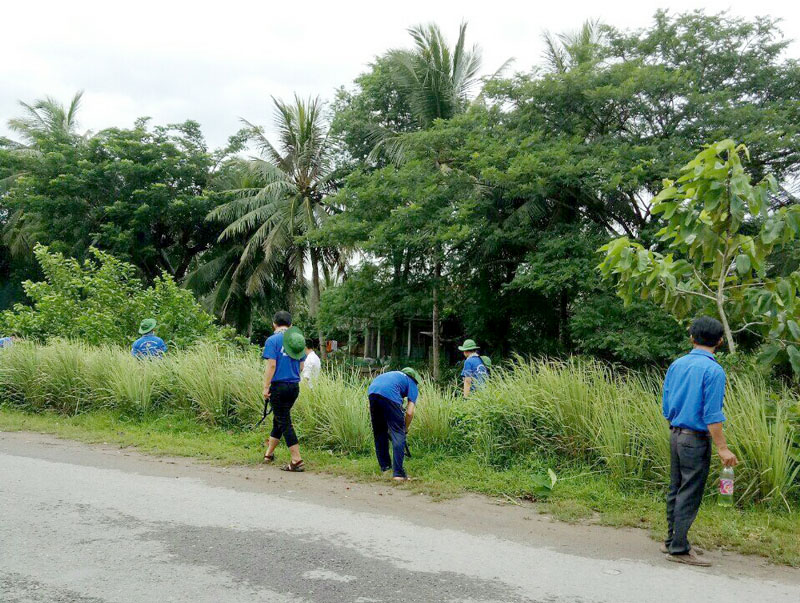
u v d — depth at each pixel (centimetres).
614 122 1961
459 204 1923
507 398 773
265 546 454
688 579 421
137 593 364
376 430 725
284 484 659
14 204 3222
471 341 968
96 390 1041
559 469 711
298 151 2953
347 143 2761
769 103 1875
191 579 388
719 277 692
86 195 3122
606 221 2044
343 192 2123
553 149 1755
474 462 746
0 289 3806
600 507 596
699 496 454
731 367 722
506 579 409
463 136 2014
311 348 995
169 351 1229
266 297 3416
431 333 2853
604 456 677
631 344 1599
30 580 377
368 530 507
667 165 1688
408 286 2220
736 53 1898
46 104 3734
